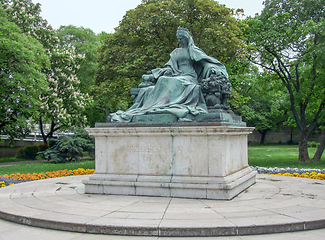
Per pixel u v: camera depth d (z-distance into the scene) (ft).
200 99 22.35
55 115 68.64
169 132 20.04
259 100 123.24
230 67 58.13
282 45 59.31
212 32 48.11
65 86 71.46
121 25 54.54
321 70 58.65
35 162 68.90
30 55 55.57
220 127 18.88
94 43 90.74
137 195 20.24
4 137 84.89
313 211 15.87
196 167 19.57
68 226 14.25
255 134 156.76
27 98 57.31
